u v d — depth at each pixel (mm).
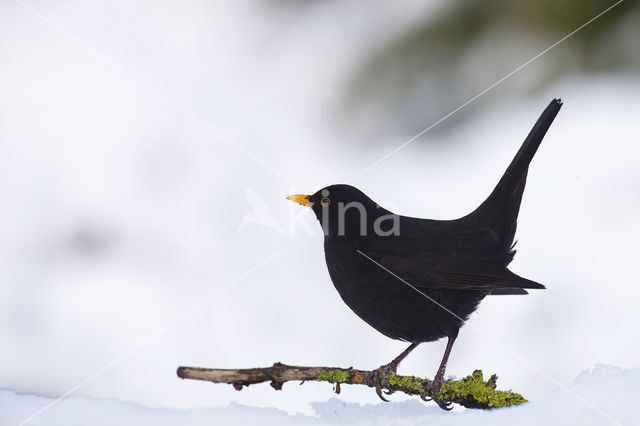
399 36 12578
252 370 5848
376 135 12906
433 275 7000
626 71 11688
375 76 12789
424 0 12453
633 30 11258
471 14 11828
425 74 12438
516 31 11711
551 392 5164
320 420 5145
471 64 12078
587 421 4777
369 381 6156
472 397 5855
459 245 7238
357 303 7410
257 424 5078
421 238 7230
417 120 12648
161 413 5289
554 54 11711
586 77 11867
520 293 7453
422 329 7230
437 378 6223
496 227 7453
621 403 4895
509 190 7457
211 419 5141
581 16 11367
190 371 5773
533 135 7391
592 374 5359
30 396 5645
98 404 5434
